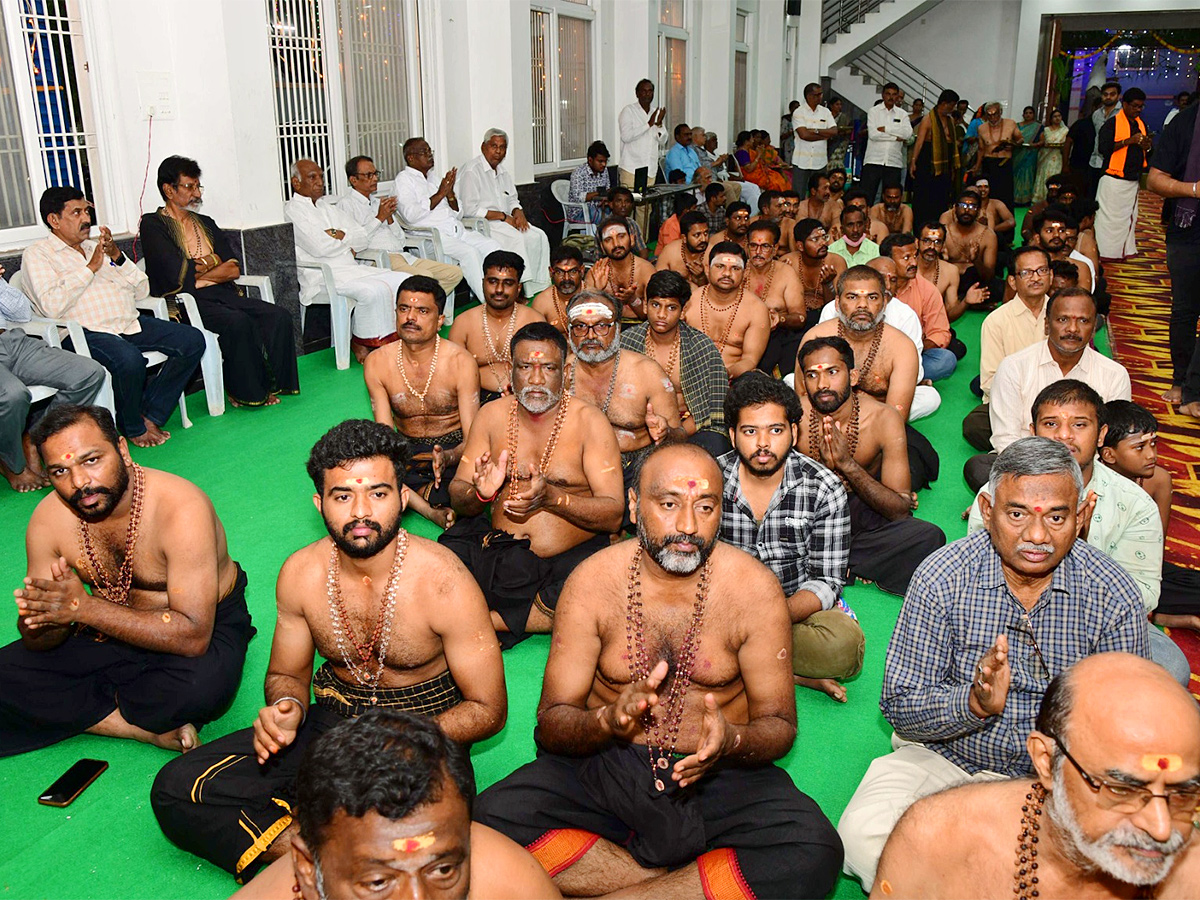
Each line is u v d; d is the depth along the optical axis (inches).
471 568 130.3
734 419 116.6
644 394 158.1
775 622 86.0
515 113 367.9
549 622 130.3
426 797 49.1
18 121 218.5
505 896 59.9
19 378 186.2
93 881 92.4
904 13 709.3
